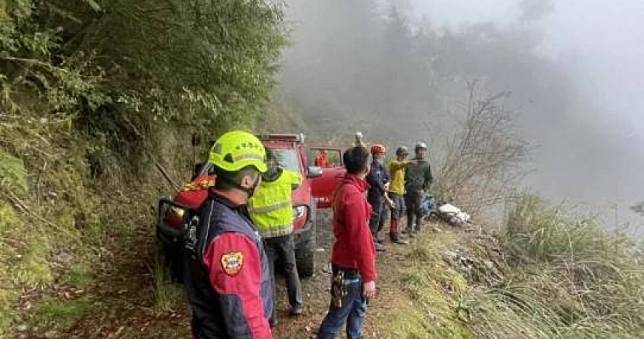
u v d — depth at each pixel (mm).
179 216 4406
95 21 5582
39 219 4785
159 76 6414
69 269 4609
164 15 5703
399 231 8016
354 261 3242
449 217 9055
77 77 4938
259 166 1938
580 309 7062
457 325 5371
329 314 3355
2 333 3500
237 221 1822
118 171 6996
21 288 4020
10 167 4316
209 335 1797
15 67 4984
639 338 6711
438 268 6520
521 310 6520
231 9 6039
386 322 4582
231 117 8914
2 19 4051
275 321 3990
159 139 8547
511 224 9039
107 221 5996
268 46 8297
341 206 3197
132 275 4777
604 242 8406
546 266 7895
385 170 6609
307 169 5949
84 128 6320
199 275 1784
